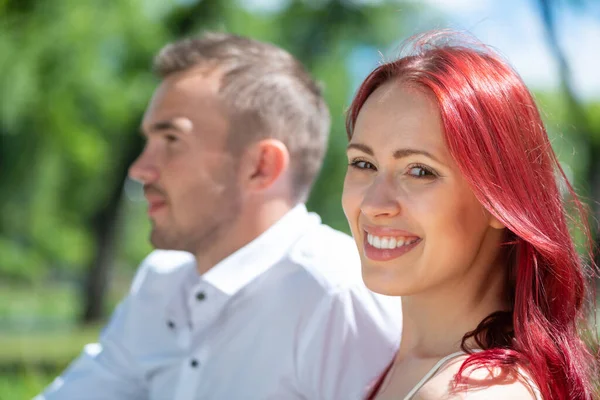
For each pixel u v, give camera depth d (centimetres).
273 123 326
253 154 324
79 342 1480
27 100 1482
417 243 202
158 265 356
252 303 314
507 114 198
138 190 2422
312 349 299
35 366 1058
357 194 212
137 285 362
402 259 203
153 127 328
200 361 318
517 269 204
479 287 208
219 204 322
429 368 201
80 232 2289
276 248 319
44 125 1558
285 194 330
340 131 1767
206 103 323
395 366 220
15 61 1416
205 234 325
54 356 1220
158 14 1666
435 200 197
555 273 201
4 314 2831
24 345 1403
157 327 347
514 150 196
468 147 192
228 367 314
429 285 203
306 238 322
